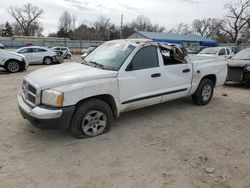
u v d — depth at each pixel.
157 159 3.78
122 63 4.67
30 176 3.27
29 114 4.01
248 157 3.92
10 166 3.49
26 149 3.98
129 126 5.04
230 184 3.23
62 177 3.27
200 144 4.33
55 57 19.84
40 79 4.17
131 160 3.73
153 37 39.97
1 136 4.43
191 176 3.36
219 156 3.93
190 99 7.25
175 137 4.59
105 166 3.55
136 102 4.90
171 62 5.67
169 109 6.23
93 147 4.10
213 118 5.70
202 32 75.81
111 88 4.44
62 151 3.94
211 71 6.52
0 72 13.19
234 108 6.57
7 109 6.00
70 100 3.98
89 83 4.18
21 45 52.94
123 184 3.16
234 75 9.39
